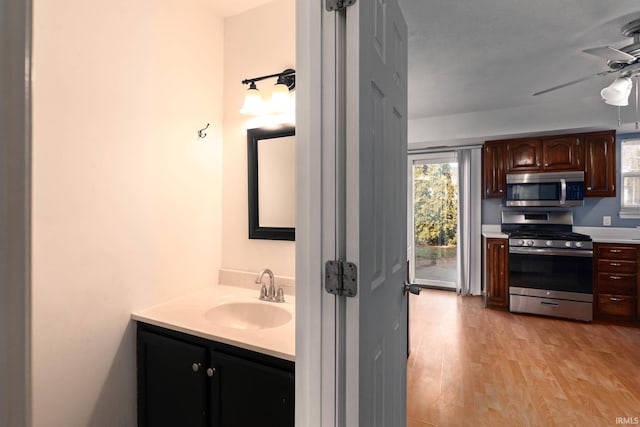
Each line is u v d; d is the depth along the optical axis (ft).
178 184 5.88
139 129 5.22
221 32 6.68
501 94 11.20
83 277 4.51
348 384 2.84
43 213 4.09
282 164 6.12
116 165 4.90
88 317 4.58
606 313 11.88
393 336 4.10
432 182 16.39
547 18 6.80
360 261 2.80
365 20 2.91
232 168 6.67
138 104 5.19
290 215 6.06
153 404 4.96
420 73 9.46
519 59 8.63
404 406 4.86
